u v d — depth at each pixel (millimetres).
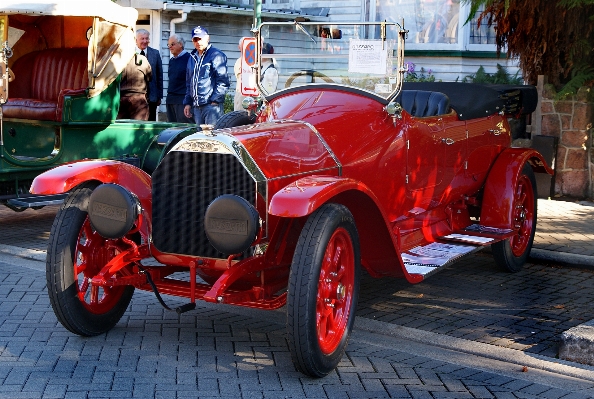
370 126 4980
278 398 3771
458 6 13578
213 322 4980
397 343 4660
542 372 4188
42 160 7453
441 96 5805
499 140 6543
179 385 3904
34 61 9000
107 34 7836
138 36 11086
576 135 9406
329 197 3896
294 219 4371
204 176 4188
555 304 5504
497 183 6242
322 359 3961
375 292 5781
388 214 5188
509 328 4953
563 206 9008
